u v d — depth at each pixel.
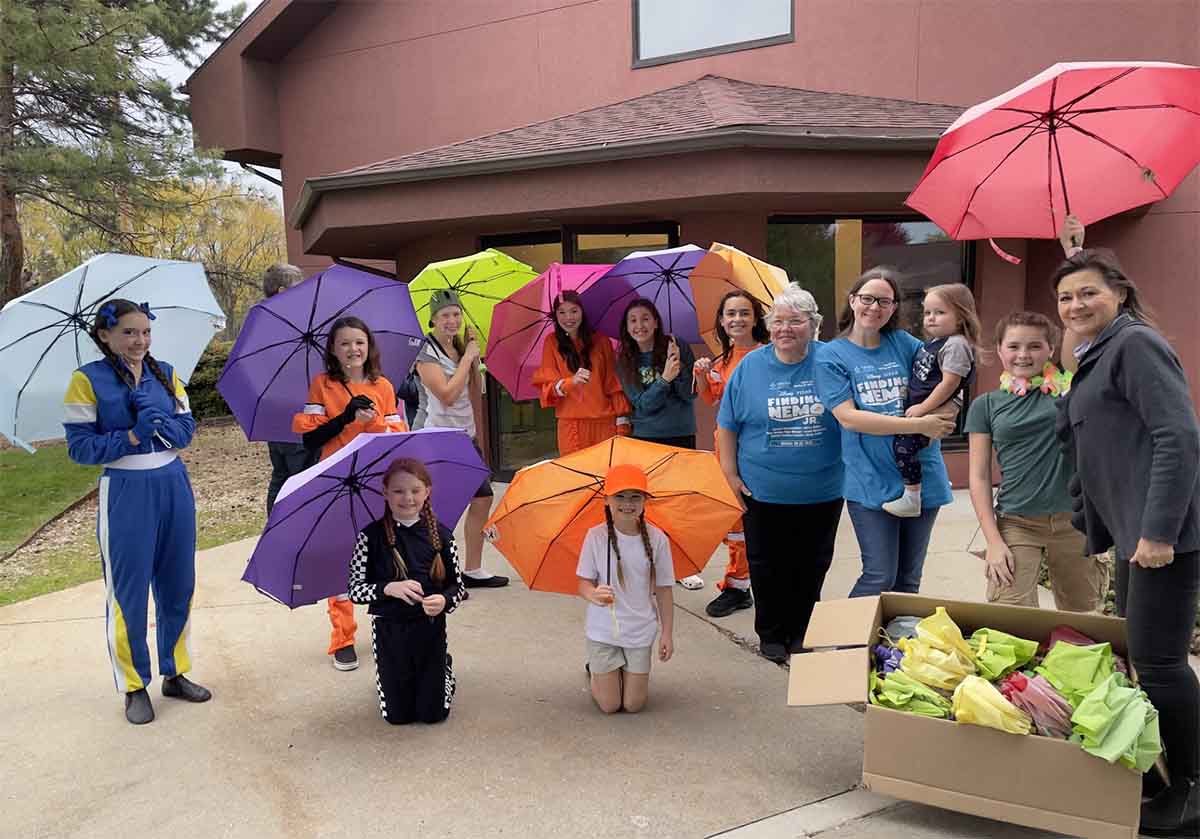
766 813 2.80
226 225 16.48
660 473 3.48
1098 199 3.46
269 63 11.77
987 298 7.55
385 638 3.37
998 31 7.78
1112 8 7.49
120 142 12.93
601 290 5.20
